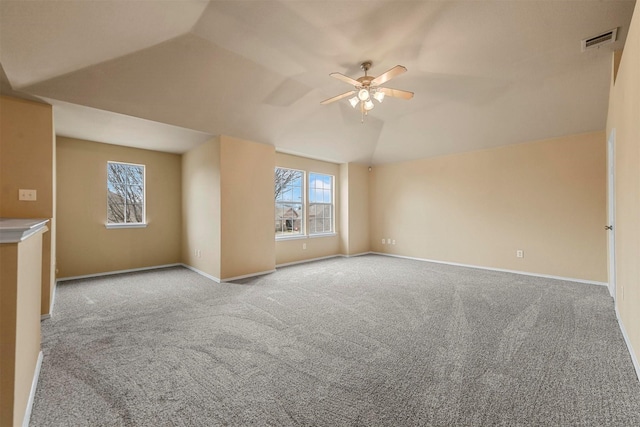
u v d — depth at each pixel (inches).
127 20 87.8
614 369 78.1
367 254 282.8
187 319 115.0
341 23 100.1
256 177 193.8
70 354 86.7
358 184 280.8
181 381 73.4
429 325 109.1
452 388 70.3
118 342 94.8
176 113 145.2
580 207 174.6
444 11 93.8
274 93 151.3
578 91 142.3
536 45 111.7
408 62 125.2
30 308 65.1
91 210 185.0
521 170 197.3
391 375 76.1
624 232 98.0
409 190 260.8
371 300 139.3
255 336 99.7
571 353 87.0
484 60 123.3
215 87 135.9
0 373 48.3
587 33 103.9
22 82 106.0
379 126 214.5
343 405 64.3
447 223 235.6
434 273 198.4
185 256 217.6
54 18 78.6
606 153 165.0
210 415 61.4
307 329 105.6
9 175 115.3
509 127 181.8
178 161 223.6
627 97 90.3
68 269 177.0
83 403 64.9
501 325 108.6
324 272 202.2
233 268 180.4
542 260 188.2
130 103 130.6
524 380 73.4
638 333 76.0
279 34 106.8
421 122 197.9
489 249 212.1
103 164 189.6
